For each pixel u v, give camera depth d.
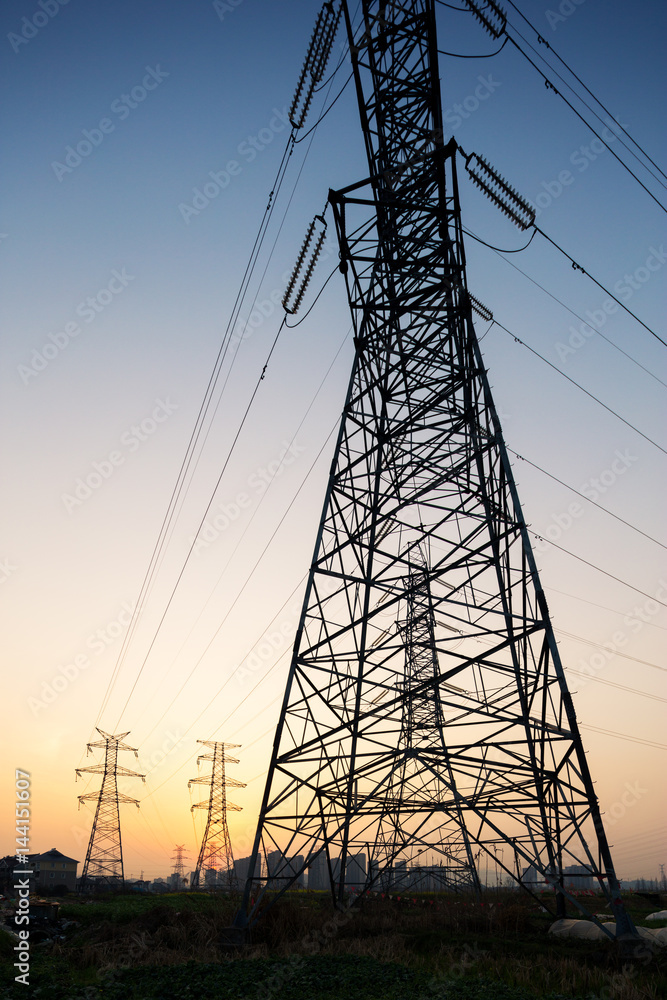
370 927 24.36
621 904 18.23
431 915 27.06
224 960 19.91
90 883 71.06
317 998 14.99
